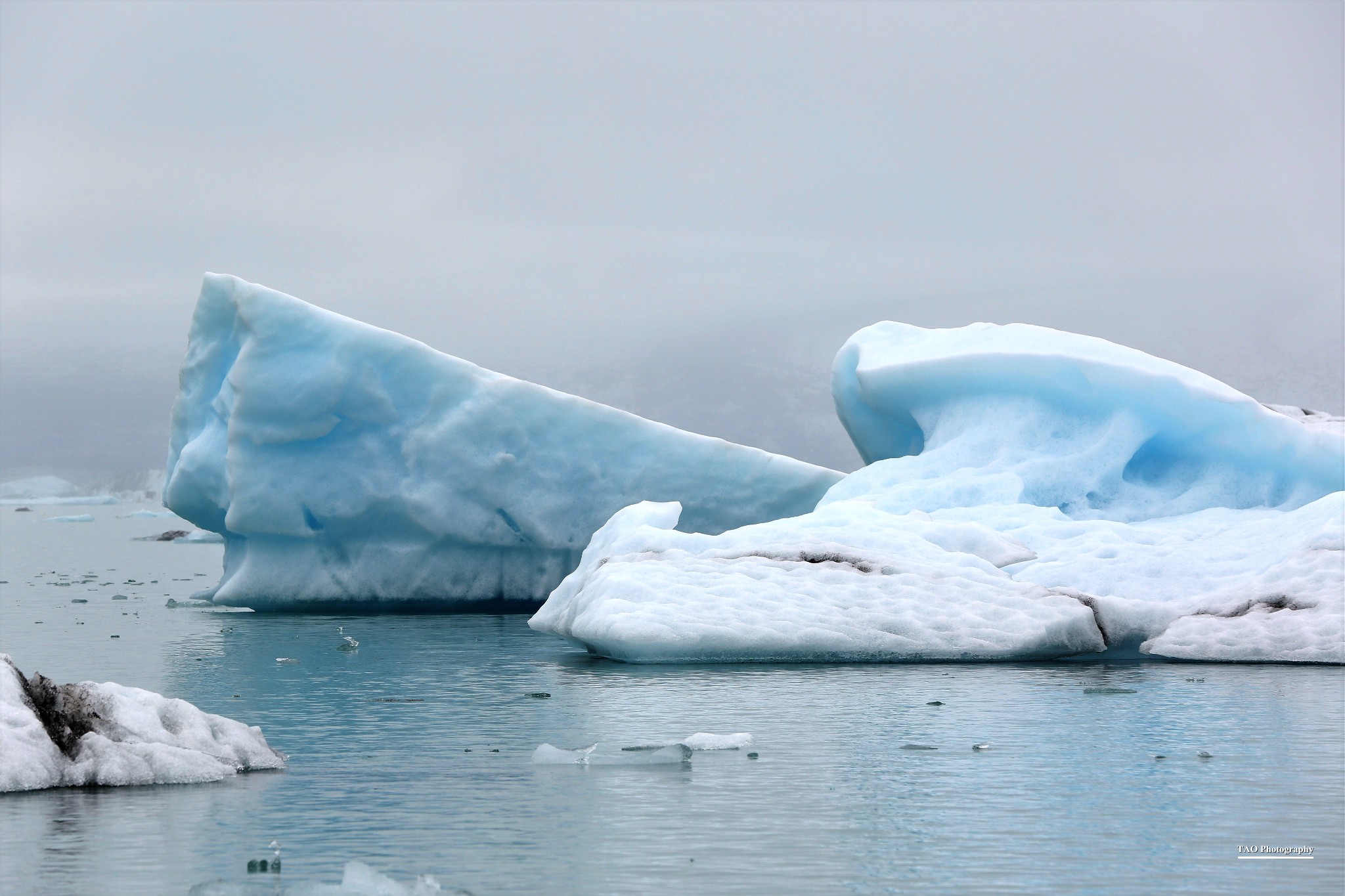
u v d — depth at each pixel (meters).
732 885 9.77
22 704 13.56
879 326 45.72
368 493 37.69
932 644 24.36
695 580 25.56
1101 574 27.47
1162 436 37.91
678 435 40.41
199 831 11.38
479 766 14.47
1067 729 16.77
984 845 10.91
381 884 9.49
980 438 38.25
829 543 27.41
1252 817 11.86
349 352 37.19
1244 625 24.72
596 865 10.33
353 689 21.33
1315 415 41.69
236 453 36.97
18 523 157.00
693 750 15.20
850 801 12.52
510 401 38.81
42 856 10.56
